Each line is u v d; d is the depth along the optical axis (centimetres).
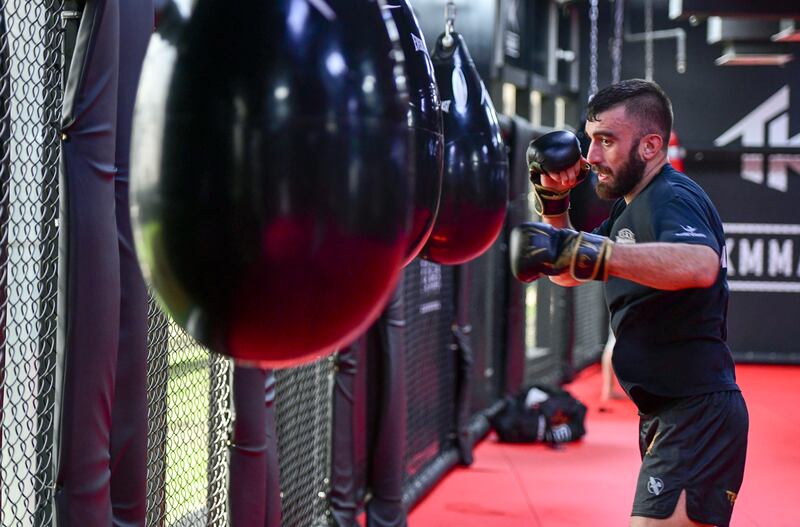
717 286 218
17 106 204
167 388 262
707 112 988
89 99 191
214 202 117
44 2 209
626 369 221
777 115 982
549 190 231
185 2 126
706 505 212
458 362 552
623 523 446
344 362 376
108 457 203
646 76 962
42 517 207
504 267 680
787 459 576
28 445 216
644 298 217
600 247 176
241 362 129
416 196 170
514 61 738
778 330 993
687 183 214
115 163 209
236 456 274
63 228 191
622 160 214
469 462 552
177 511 276
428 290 510
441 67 225
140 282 216
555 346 859
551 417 607
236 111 117
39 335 209
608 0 976
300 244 117
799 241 988
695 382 216
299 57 118
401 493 405
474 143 216
